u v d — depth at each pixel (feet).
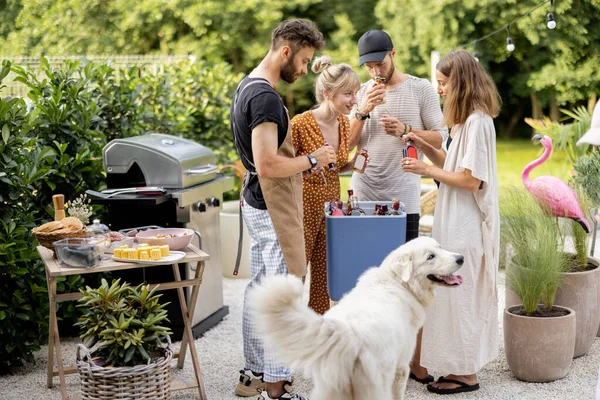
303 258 12.78
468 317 13.41
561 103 53.67
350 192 14.40
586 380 14.25
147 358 12.01
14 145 15.33
